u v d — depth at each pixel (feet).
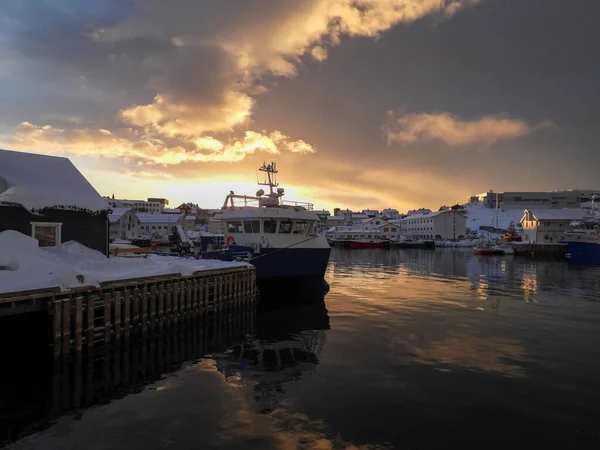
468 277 109.91
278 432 23.85
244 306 62.18
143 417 25.88
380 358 38.06
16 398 28.99
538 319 55.16
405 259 186.60
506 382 31.78
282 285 71.97
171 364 36.94
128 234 263.90
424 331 48.52
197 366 36.42
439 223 378.12
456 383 31.58
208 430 24.08
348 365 36.17
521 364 36.14
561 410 26.86
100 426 24.68
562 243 206.90
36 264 38.96
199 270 54.19
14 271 36.94
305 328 50.90
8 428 24.52
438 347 41.73
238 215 73.56
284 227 73.05
